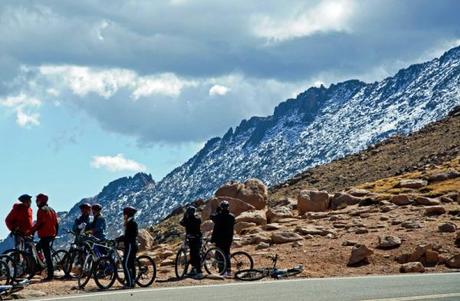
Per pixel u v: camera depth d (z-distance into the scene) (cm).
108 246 2508
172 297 1978
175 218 7369
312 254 3039
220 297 1958
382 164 8838
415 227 3406
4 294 2181
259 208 4572
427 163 7975
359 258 2906
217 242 2706
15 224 2497
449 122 10169
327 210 4403
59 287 2334
